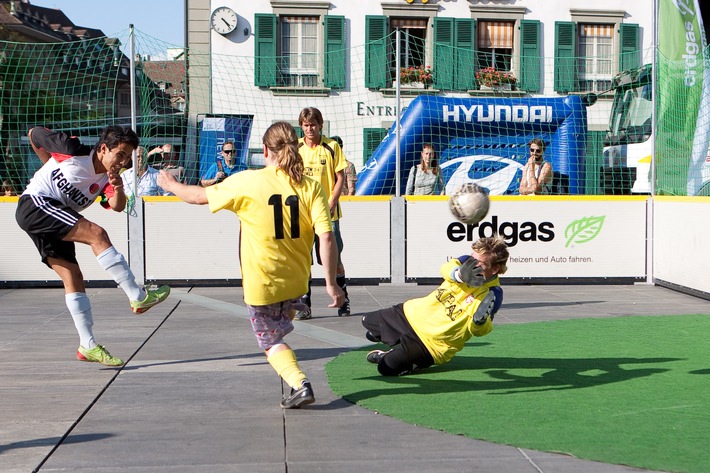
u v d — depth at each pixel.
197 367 6.44
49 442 4.55
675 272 11.18
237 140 13.34
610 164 16.73
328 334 7.82
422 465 4.17
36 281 11.53
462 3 24.69
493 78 22.19
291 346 7.23
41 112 12.88
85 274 11.53
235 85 20.27
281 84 22.67
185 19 24.19
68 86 13.16
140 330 8.09
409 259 11.83
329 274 5.15
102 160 6.19
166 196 11.62
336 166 8.84
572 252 11.92
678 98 12.15
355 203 11.75
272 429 4.78
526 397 5.45
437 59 22.23
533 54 24.72
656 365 6.40
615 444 4.45
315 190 5.15
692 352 6.91
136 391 5.68
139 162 11.77
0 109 12.68
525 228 11.88
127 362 6.62
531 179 12.84
